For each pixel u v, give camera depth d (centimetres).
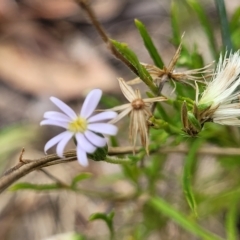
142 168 23
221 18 19
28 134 32
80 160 13
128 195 24
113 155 19
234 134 24
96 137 13
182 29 33
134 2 39
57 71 36
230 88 15
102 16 39
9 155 31
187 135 16
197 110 15
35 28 38
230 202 24
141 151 18
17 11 39
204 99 15
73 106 34
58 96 34
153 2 39
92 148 13
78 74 35
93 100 14
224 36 20
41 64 36
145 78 16
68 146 31
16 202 30
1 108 34
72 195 30
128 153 18
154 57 19
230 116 15
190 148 21
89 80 35
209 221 27
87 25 39
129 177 23
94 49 37
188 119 15
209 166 28
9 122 34
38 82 35
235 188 25
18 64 36
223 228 27
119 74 35
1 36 38
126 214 27
